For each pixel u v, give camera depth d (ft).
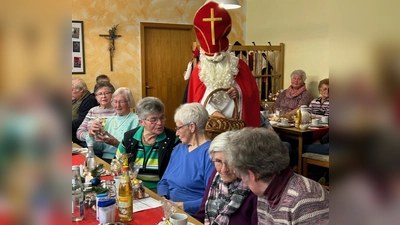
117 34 18.43
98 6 17.89
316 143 13.39
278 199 4.27
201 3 20.18
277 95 17.97
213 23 8.73
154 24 19.15
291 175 4.32
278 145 4.34
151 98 7.98
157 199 5.83
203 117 6.87
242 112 8.99
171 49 19.98
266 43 20.34
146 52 19.45
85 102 12.60
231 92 8.62
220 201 5.45
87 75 18.02
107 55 18.34
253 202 5.14
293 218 4.08
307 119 13.19
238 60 9.29
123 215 4.90
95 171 6.73
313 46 17.52
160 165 7.78
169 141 7.90
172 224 4.50
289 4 18.63
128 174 5.16
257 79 18.86
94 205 5.44
